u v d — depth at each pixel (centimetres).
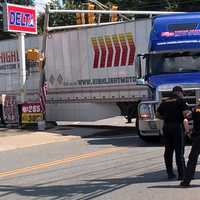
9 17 3869
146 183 1546
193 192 1381
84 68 3591
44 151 2594
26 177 1817
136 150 2377
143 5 8044
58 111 3816
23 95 3969
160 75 2562
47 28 3769
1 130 3769
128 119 3434
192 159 1462
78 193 1463
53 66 3822
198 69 2523
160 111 1600
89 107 3609
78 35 3612
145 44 3197
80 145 2764
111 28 3384
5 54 4191
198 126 1470
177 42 2581
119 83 3350
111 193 1430
